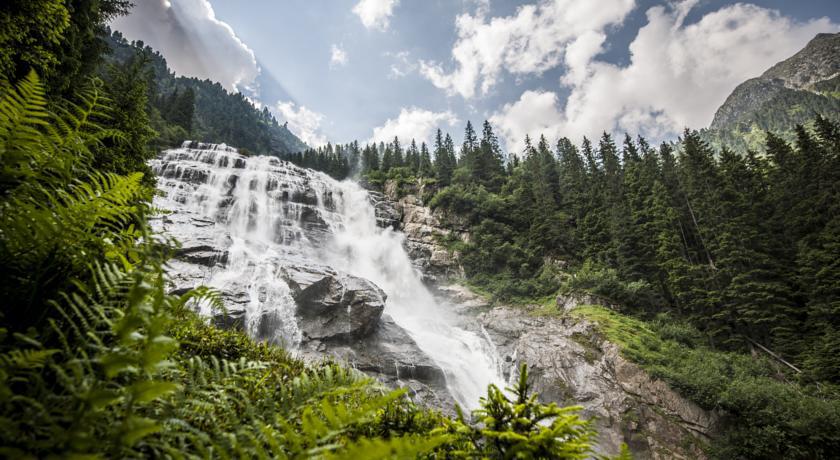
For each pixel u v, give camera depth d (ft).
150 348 3.16
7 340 4.00
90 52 38.86
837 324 71.97
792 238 94.84
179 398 4.83
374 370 58.13
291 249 95.71
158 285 3.52
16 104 4.91
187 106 201.87
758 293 82.07
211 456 3.87
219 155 141.90
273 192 126.93
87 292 4.21
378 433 7.20
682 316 93.91
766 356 75.00
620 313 91.30
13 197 4.58
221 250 64.69
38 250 4.32
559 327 86.84
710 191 108.99
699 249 112.98
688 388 58.65
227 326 50.11
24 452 2.64
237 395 6.91
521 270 123.65
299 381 6.13
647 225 113.29
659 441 55.21
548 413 4.93
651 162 152.35
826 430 47.21
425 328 93.56
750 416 52.39
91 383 3.16
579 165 183.93
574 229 141.28
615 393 63.36
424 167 223.92
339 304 65.31
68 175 5.16
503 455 5.08
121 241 5.35
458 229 155.43
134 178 5.04
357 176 242.58
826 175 99.09
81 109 5.97
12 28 17.78
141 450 3.62
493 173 199.11
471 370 76.48
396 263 131.23
